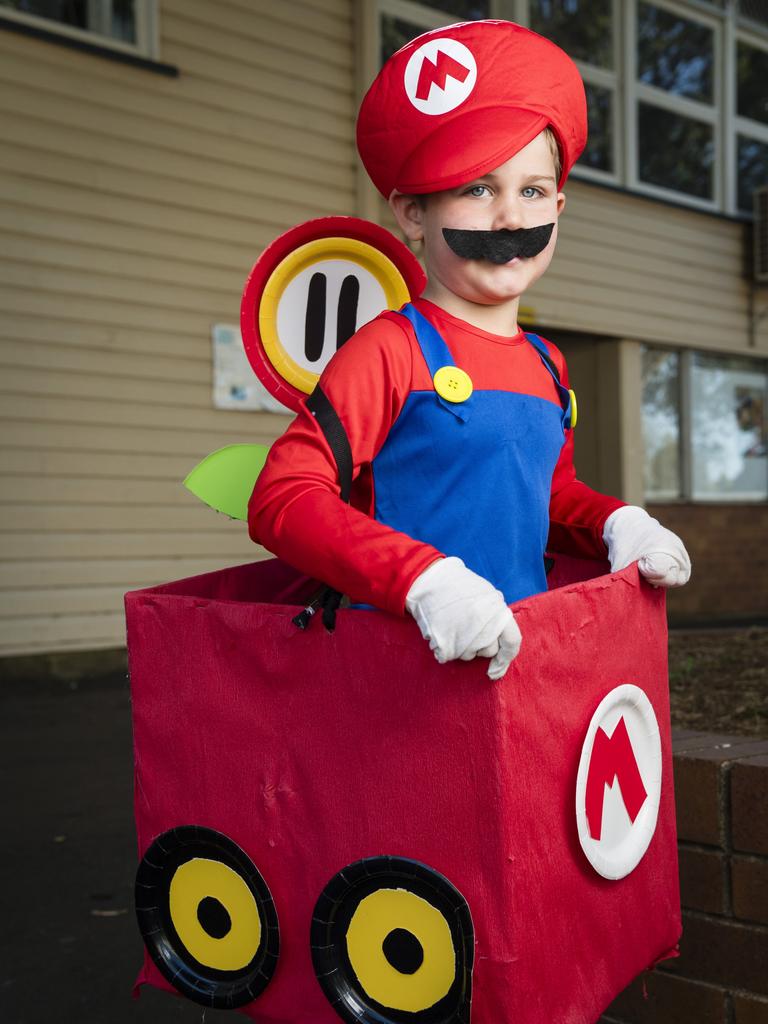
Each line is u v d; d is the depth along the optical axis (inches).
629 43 373.7
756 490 429.7
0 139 235.0
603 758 52.3
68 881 125.1
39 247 241.1
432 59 55.6
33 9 241.3
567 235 351.3
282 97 279.0
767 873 71.6
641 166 382.3
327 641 48.3
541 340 63.8
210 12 265.9
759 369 429.7
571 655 49.7
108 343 251.6
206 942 54.5
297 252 66.7
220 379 268.8
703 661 139.2
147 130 256.4
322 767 48.9
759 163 428.5
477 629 42.4
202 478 64.4
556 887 48.1
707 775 74.0
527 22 345.1
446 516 55.8
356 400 53.4
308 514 48.4
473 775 44.8
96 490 250.7
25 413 240.5
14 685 239.6
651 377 391.5
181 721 53.7
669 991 76.0
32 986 98.3
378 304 68.9
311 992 50.7
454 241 56.6
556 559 69.2
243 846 51.8
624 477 370.3
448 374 55.7
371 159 59.1
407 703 46.2
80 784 166.6
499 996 45.1
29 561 241.6
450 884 45.4
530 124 55.2
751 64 422.9
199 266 265.6
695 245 392.8
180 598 53.6
